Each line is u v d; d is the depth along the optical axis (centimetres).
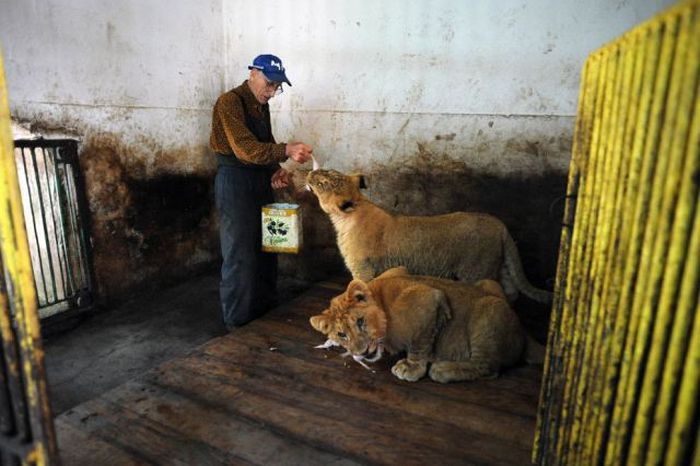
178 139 498
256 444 213
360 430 222
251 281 370
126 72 437
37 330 126
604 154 123
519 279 353
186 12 485
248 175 355
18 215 118
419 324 261
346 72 453
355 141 462
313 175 329
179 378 270
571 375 142
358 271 340
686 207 85
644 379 98
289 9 471
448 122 418
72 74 393
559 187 390
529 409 237
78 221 411
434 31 409
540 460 169
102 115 421
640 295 100
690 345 85
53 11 373
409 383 262
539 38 376
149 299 481
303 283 513
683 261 87
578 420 134
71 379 338
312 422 228
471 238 336
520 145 396
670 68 91
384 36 429
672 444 91
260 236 369
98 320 432
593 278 126
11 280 122
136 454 208
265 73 341
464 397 248
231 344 312
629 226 105
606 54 126
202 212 541
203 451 210
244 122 340
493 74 395
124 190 449
